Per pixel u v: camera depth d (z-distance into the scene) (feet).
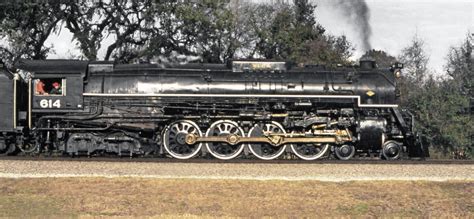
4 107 61.77
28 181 54.65
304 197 51.72
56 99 61.77
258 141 62.54
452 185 55.06
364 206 50.49
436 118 86.63
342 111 63.10
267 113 62.59
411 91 95.71
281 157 65.21
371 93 62.85
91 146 62.75
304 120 63.00
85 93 61.82
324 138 62.75
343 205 50.57
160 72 63.00
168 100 62.18
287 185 54.03
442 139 85.87
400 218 48.34
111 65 63.31
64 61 62.90
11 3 92.89
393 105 63.10
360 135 62.75
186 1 98.17
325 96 62.54
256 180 54.95
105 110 62.18
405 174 56.70
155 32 100.42
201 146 62.90
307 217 48.06
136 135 63.05
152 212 48.21
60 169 56.75
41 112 61.98
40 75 61.62
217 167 57.00
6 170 56.49
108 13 99.81
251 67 63.72
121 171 56.29
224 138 62.28
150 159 60.39
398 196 52.54
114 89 62.03
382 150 63.82
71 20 99.81
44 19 95.91
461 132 84.84
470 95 92.17
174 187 52.95
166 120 62.59
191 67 63.87
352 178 55.93
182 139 62.54
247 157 65.26
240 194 51.78
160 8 97.14
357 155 68.64
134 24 101.04
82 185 53.57
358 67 65.87
